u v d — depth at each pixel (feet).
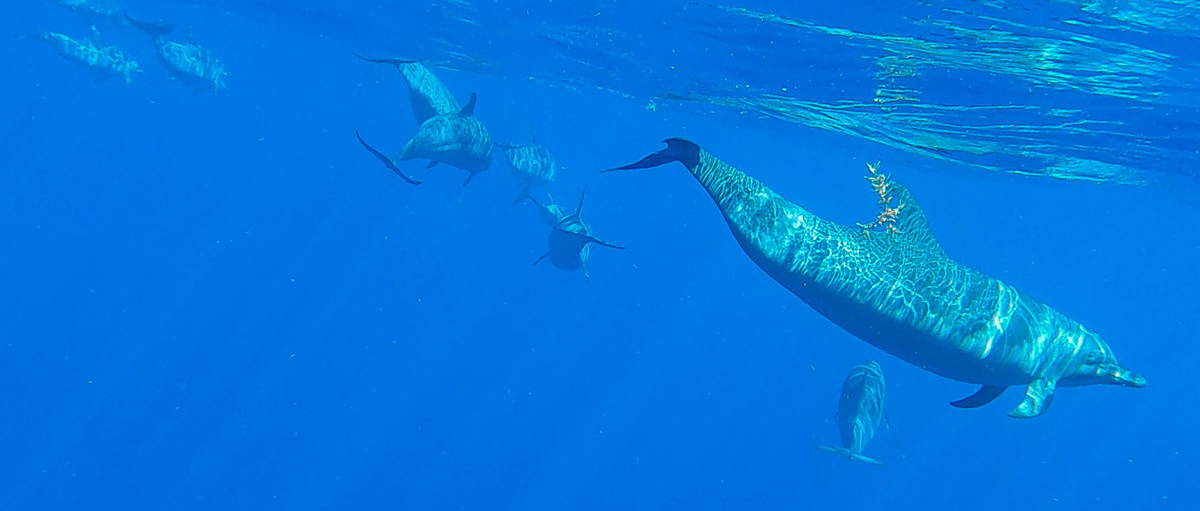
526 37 59.41
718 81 55.93
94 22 100.37
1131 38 28.25
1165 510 115.14
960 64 36.76
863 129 65.62
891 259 21.66
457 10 55.98
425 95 38.83
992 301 22.56
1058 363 23.15
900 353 23.54
